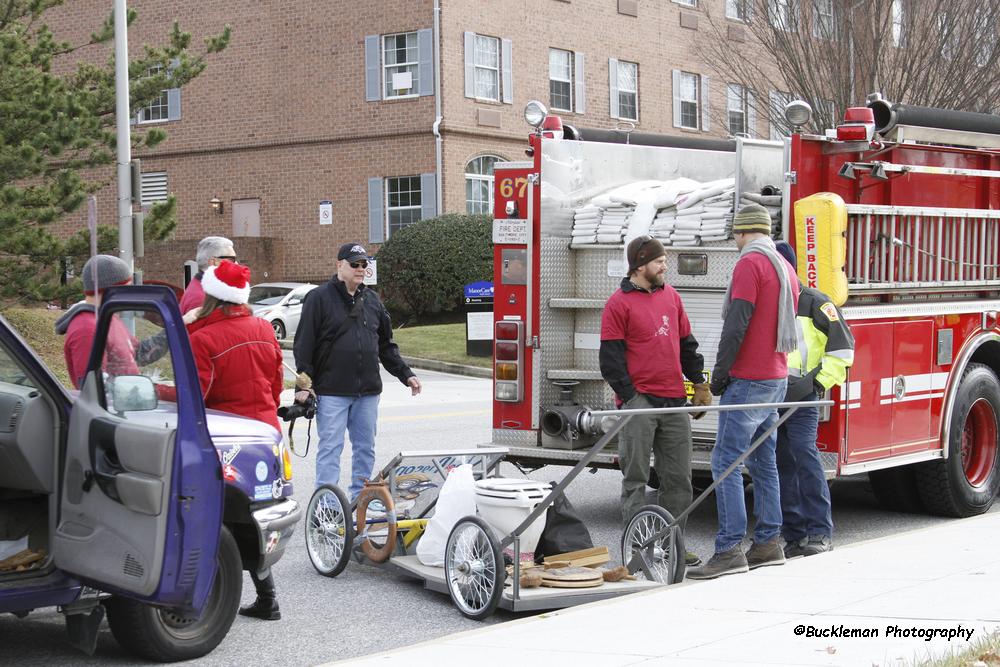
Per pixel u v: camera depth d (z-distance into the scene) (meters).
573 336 9.70
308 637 6.48
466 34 32.03
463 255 30.67
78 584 5.69
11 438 5.70
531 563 7.18
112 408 5.61
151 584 5.26
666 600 6.55
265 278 33.81
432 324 31.50
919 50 19.91
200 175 35.47
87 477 5.58
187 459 5.29
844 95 20.48
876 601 6.28
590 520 9.80
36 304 23.25
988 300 10.04
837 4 20.47
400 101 32.28
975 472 10.02
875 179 8.97
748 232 7.35
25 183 28.72
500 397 9.53
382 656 5.58
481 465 8.33
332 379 8.71
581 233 9.57
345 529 7.77
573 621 6.14
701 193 9.16
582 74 34.81
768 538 7.52
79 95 20.64
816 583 6.84
